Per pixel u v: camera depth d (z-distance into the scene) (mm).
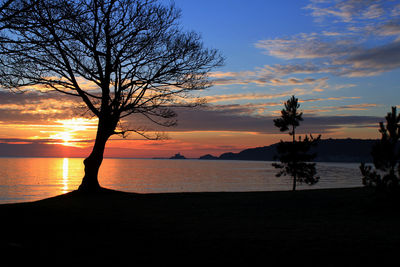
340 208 12922
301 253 6289
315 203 14445
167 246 6832
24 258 5828
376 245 6852
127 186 73625
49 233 7949
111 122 18703
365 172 12414
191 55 18922
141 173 151750
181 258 6012
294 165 27547
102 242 7148
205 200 16078
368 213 11656
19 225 8672
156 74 18750
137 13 17625
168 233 8156
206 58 19234
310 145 27562
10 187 70062
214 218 10781
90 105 18500
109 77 18141
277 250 6512
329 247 6711
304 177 27594
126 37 17562
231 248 6664
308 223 9758
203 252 6383
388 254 6207
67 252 6309
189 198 16969
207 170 195125
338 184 74938
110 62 17734
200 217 11000
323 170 173750
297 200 15547
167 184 80938
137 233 8141
